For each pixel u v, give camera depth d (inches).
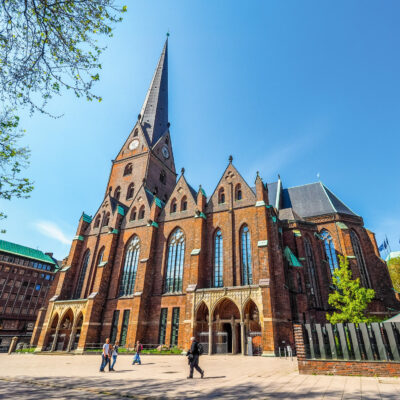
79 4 415.2
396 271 2596.0
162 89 3056.1
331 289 1728.6
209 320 1246.3
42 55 417.1
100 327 1587.1
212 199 1670.8
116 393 425.7
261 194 1470.2
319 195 2219.5
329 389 427.8
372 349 575.2
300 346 620.7
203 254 1489.9
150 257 1631.4
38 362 1023.0
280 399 368.2
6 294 3277.6
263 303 1160.8
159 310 1485.0
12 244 3563.0
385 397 367.6
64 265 2018.9
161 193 2488.9
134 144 2603.3
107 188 2471.7
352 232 2021.4
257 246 1382.9
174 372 688.4
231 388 454.0
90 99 471.8
